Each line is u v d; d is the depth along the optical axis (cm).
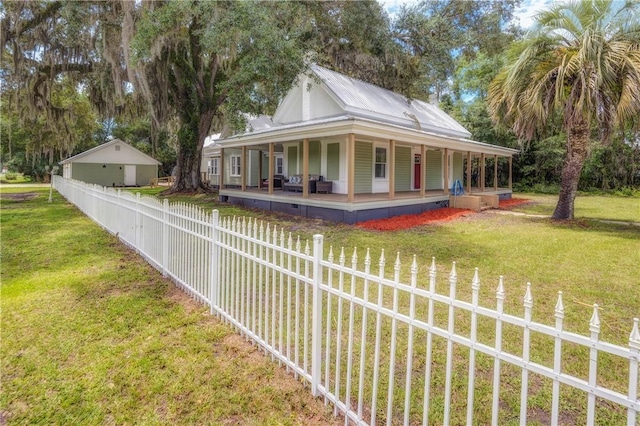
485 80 2741
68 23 1278
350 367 244
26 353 327
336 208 1052
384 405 259
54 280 519
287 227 972
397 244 771
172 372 301
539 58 1023
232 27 1034
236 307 370
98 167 3003
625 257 664
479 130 2453
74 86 1698
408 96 1845
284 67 1127
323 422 246
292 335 360
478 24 1909
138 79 1466
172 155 4053
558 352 158
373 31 1537
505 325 385
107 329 373
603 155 2320
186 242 477
